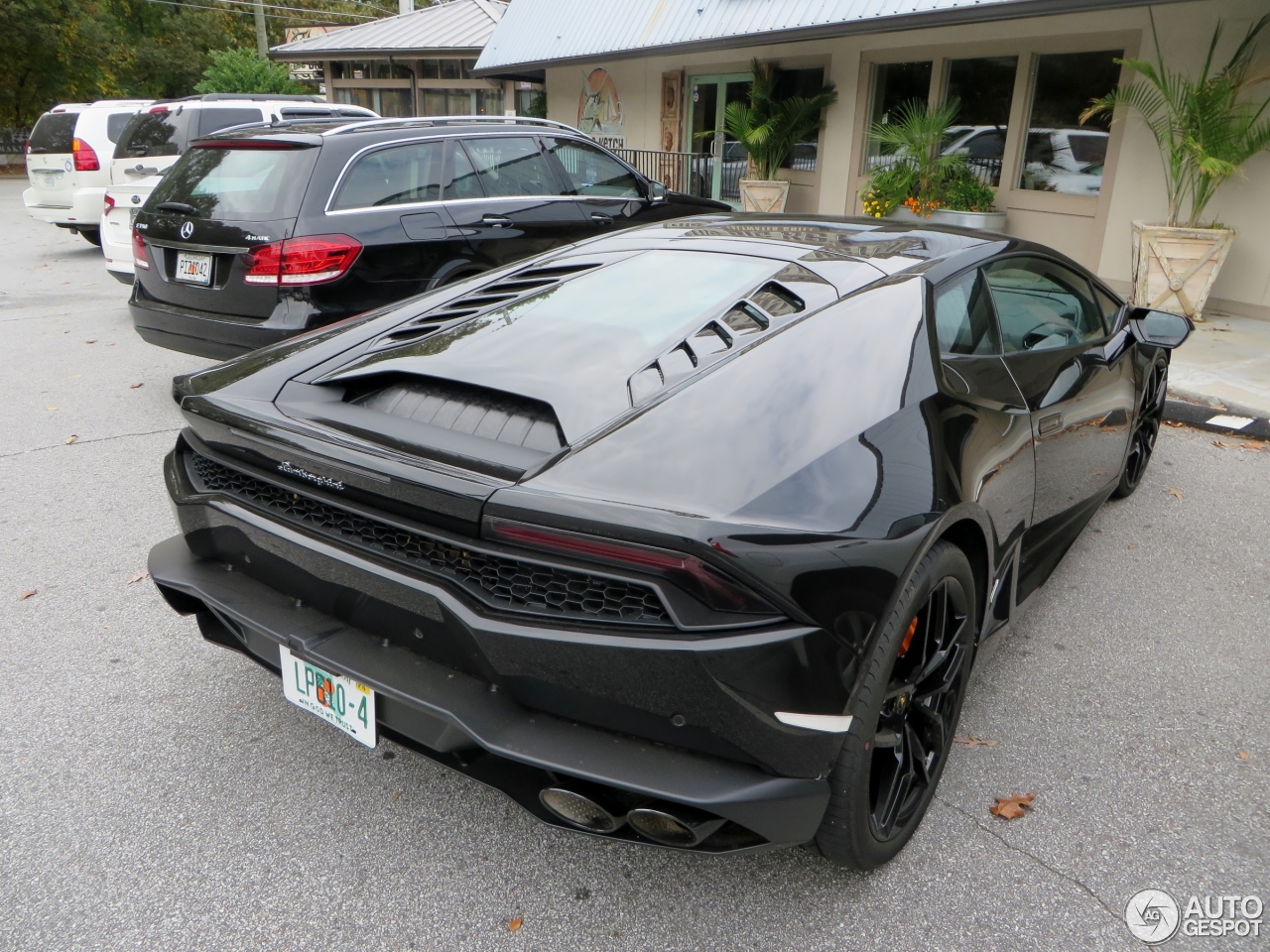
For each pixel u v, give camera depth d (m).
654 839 1.78
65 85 34.28
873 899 2.04
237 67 26.89
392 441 2.00
